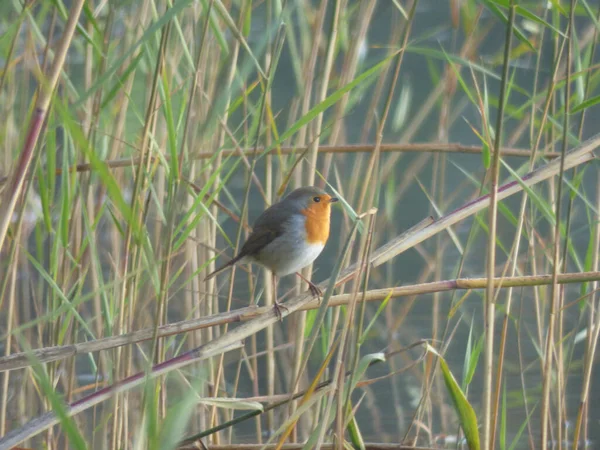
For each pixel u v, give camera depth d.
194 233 11.25
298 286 10.88
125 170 12.34
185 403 5.56
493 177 7.34
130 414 10.60
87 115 9.92
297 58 10.15
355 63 10.10
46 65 8.42
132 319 8.87
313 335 7.34
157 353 9.62
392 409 13.84
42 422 6.91
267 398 7.85
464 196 22.00
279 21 7.80
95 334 12.02
